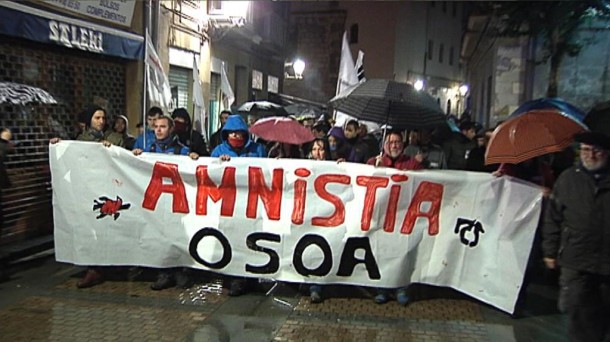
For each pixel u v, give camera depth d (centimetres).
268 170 573
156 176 591
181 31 1305
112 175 595
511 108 1589
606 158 410
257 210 577
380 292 570
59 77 846
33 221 774
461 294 600
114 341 462
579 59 1256
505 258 536
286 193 573
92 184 595
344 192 566
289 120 697
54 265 674
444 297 590
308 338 479
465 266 556
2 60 729
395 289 585
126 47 983
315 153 642
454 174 556
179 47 1298
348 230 563
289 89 3534
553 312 556
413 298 586
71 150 595
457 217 557
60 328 486
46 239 762
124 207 593
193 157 584
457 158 949
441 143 969
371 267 562
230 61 1731
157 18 1121
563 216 427
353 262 564
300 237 571
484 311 553
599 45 1230
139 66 1035
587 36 1211
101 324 497
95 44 889
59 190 599
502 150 521
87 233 596
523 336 495
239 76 1894
